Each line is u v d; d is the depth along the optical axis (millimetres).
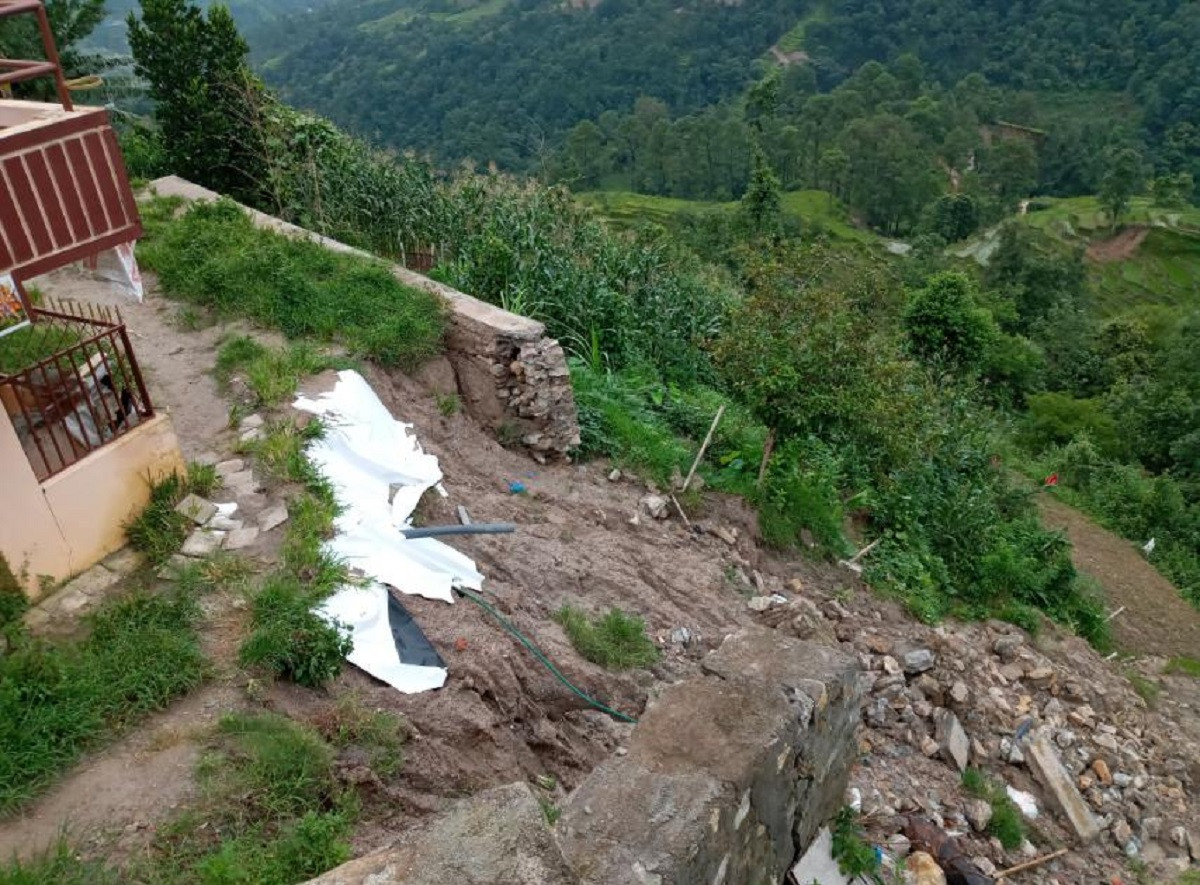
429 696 5641
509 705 6113
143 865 4188
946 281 21891
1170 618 15656
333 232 13719
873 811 7051
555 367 9820
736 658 5828
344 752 5047
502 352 9664
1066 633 12078
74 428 6645
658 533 9641
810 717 5410
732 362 10492
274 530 6613
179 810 4469
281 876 4277
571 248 14844
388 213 14414
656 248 15445
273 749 4781
